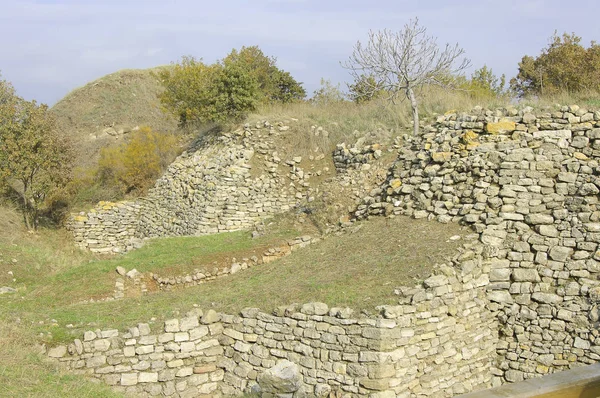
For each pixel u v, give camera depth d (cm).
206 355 966
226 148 2008
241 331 971
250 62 3259
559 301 960
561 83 2197
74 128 3547
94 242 2111
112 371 909
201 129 2453
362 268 1021
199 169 2005
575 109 1180
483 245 1011
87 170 2616
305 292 976
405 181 1284
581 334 927
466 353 930
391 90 1911
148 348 930
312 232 1436
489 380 969
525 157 1096
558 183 1053
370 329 836
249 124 2036
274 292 1021
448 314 911
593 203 1005
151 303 1088
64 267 1482
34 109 2089
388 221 1225
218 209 1761
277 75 3331
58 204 2336
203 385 956
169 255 1437
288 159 1875
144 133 2700
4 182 2089
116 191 2477
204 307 1026
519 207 1055
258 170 1859
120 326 952
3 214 2012
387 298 885
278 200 1783
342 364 852
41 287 1269
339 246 1188
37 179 2066
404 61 1753
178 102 2866
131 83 4000
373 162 1595
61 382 823
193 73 2781
